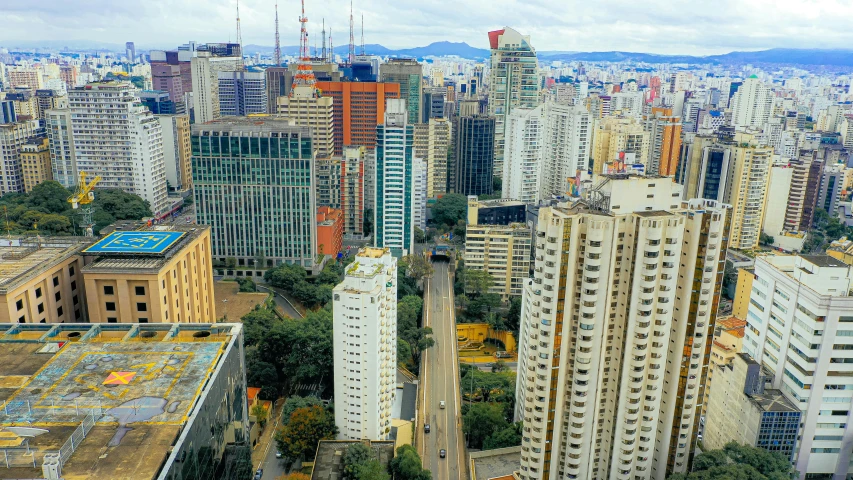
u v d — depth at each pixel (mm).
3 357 148625
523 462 193500
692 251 178500
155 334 162375
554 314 175625
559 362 180750
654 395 186375
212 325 166000
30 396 132000
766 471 185750
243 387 167875
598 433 194750
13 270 193750
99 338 160375
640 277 175375
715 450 192375
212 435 139875
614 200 174750
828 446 199500
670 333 186875
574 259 172250
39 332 163375
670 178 179625
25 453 112562
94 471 109000
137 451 114750
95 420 123750
